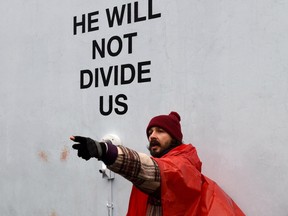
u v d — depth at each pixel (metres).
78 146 1.89
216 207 2.31
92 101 3.48
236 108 2.72
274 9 2.60
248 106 2.67
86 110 3.51
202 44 2.89
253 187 2.63
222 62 2.79
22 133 3.97
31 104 3.91
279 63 2.57
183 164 2.15
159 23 3.11
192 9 2.94
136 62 3.22
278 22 2.59
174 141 2.49
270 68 2.60
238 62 2.73
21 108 3.99
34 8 3.93
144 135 3.15
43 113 3.81
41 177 3.79
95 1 3.49
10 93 4.10
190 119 2.92
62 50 3.70
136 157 1.97
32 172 3.87
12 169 4.04
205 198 2.32
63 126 3.66
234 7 2.76
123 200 3.25
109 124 3.36
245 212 2.66
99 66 3.44
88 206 3.45
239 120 2.71
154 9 3.13
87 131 3.50
